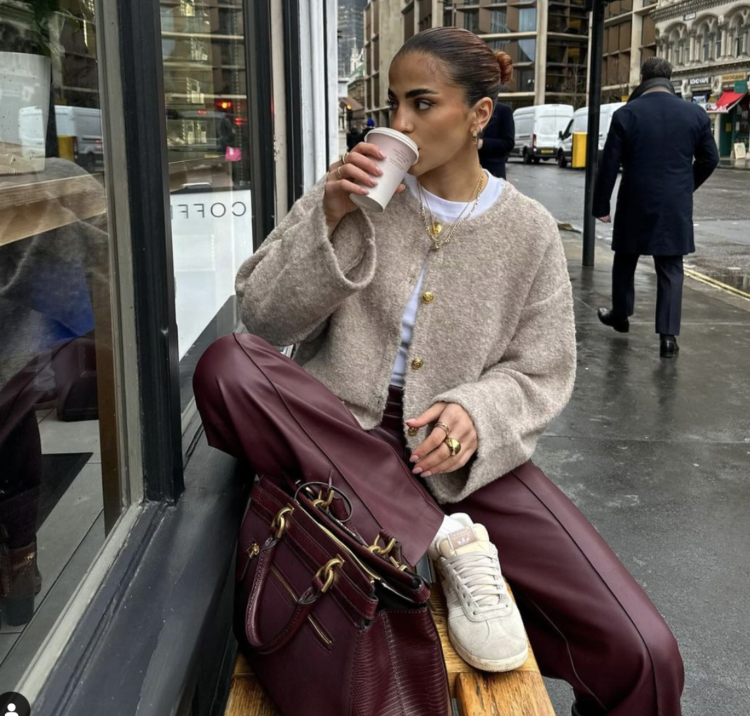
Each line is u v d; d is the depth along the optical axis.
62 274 1.31
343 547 1.09
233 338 1.39
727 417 3.73
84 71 1.35
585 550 1.42
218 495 1.59
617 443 3.41
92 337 1.39
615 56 65.44
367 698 1.03
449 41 1.42
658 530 2.69
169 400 1.49
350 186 1.34
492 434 1.43
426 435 1.52
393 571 1.06
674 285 4.59
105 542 1.35
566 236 10.29
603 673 1.37
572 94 75.25
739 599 2.31
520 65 79.25
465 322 1.53
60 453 1.32
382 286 1.54
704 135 4.50
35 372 1.26
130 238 1.42
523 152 38.31
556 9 78.19
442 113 1.42
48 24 1.32
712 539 2.64
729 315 5.78
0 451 1.16
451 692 1.27
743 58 42.03
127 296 1.44
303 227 1.45
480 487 1.47
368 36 82.31
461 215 1.54
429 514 1.34
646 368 4.46
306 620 1.10
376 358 1.55
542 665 1.46
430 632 1.09
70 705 1.02
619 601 1.36
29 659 1.08
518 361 1.57
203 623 1.20
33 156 1.27
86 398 1.38
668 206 4.47
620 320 5.10
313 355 1.69
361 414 1.56
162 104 1.42
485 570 1.31
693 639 2.13
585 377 4.29
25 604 1.18
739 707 1.90
